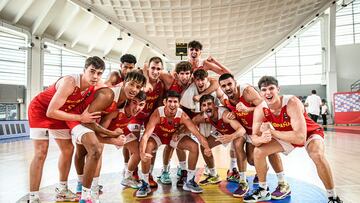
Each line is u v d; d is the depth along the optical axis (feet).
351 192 7.73
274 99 7.20
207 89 9.98
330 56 47.29
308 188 8.39
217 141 9.75
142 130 10.48
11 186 9.22
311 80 57.88
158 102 10.06
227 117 8.93
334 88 47.11
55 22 39.55
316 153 6.78
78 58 47.60
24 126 34.58
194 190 8.35
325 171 6.66
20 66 40.27
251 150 9.03
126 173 9.39
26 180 10.13
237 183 9.54
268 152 7.48
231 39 36.37
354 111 36.76
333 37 46.68
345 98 37.35
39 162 7.21
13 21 36.65
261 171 7.50
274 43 38.60
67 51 44.65
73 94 7.04
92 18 38.81
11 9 35.47
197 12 31.78
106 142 7.54
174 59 39.88
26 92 39.06
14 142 26.96
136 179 9.63
